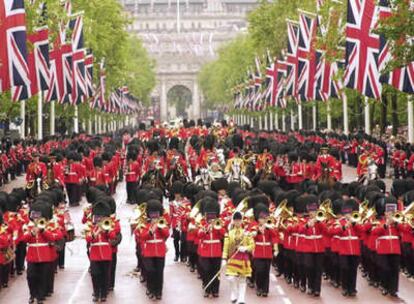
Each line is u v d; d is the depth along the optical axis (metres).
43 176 61.53
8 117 104.25
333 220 37.78
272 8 153.50
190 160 77.00
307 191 47.91
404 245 39.91
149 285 37.44
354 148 97.12
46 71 76.81
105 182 73.50
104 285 37.06
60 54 90.25
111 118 193.75
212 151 71.38
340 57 91.69
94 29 136.25
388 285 37.62
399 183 46.44
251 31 159.38
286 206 40.06
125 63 177.75
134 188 72.69
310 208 37.78
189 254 43.94
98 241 36.81
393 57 60.94
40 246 36.47
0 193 42.56
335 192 43.62
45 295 37.75
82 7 138.12
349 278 37.59
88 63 117.88
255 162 68.38
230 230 35.03
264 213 37.25
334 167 63.72
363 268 42.31
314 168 64.44
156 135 98.25
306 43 100.12
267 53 151.25
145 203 37.91
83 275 43.41
